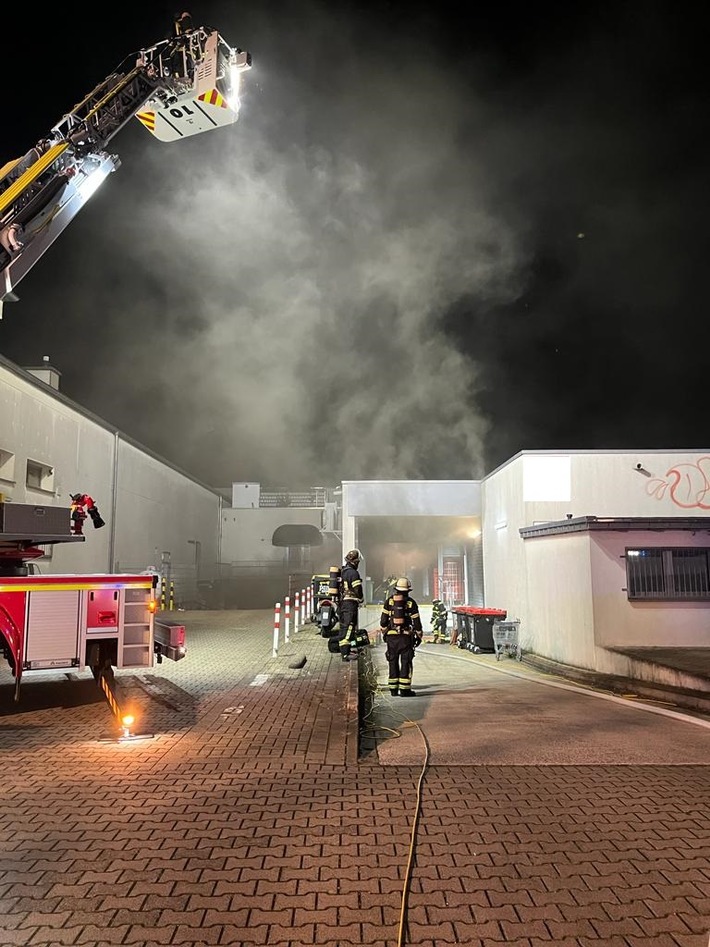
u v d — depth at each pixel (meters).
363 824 3.88
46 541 6.89
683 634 12.30
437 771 5.06
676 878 3.22
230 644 12.09
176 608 27.28
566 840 3.67
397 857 3.43
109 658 6.22
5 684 8.09
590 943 2.67
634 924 2.81
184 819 3.91
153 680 8.40
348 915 2.86
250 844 3.57
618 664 11.59
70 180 8.09
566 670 13.02
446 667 14.69
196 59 8.32
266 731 5.91
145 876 3.19
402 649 9.65
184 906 2.92
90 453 19.59
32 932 2.71
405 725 7.15
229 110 8.55
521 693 10.13
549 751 5.79
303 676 8.65
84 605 6.15
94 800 4.21
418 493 22.45
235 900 2.97
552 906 2.95
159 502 26.66
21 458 15.36
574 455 17.05
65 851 3.46
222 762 5.02
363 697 8.66
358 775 4.86
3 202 7.51
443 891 3.08
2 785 4.48
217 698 7.28
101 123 8.18
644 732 6.69
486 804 4.26
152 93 8.34
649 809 4.18
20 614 5.93
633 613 12.37
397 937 2.69
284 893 3.04
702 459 16.97
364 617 23.33
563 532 13.79
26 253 7.73
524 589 16.75
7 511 6.17
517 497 17.44
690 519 12.46
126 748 5.39
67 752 5.27
